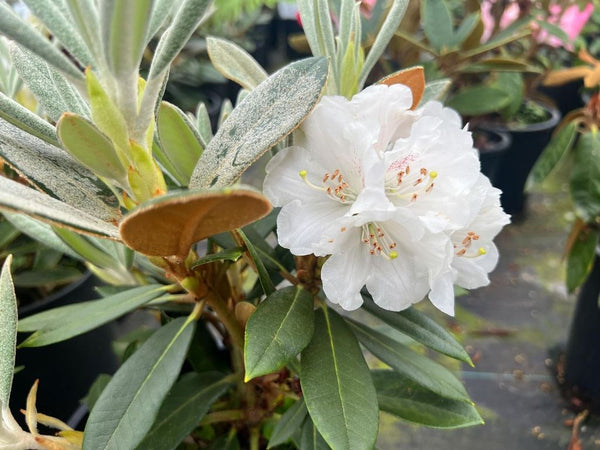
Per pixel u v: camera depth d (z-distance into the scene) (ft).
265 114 0.66
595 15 2.81
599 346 1.70
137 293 0.90
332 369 0.72
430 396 0.93
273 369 0.65
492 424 1.71
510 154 2.66
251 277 1.19
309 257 0.80
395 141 0.74
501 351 1.97
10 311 0.72
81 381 1.43
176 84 2.63
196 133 0.78
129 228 0.53
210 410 1.15
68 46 0.58
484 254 0.76
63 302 1.37
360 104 0.68
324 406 0.68
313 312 0.74
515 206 2.75
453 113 0.74
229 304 0.92
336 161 0.71
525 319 2.12
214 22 2.84
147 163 0.62
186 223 0.54
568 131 1.91
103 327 1.52
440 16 2.00
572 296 2.23
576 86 3.44
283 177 0.72
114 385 0.75
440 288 0.70
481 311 2.15
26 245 1.37
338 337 0.76
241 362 1.05
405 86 0.70
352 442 0.65
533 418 1.73
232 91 3.25
